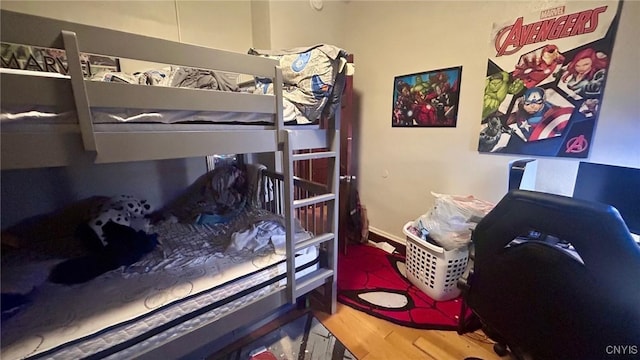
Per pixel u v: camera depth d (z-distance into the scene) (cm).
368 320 182
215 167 238
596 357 81
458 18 203
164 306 108
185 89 98
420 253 205
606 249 71
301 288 152
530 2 167
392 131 263
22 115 74
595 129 154
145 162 207
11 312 100
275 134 125
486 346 160
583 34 150
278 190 218
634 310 71
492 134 194
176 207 221
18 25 69
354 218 289
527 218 86
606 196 136
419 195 250
